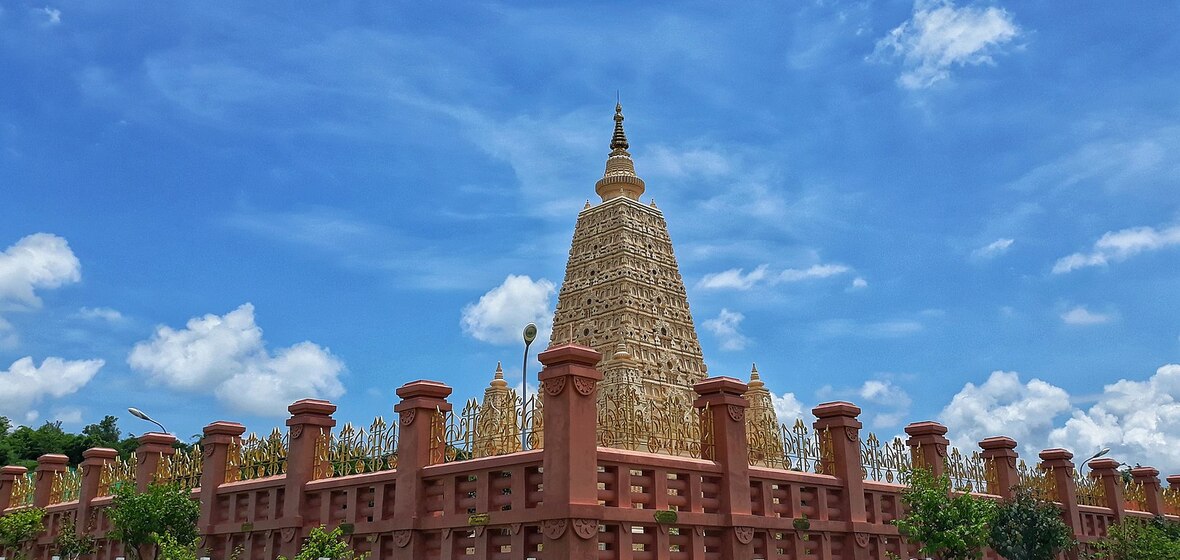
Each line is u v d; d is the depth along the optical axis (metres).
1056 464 35.31
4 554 36.84
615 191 42.66
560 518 19.11
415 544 22.33
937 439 30.75
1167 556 31.84
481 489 21.47
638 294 37.88
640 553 20.67
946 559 25.45
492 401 23.77
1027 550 28.22
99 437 88.50
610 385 34.47
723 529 22.53
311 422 26.78
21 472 42.75
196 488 30.17
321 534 22.28
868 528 26.19
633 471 21.17
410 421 23.50
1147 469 41.47
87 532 34.62
